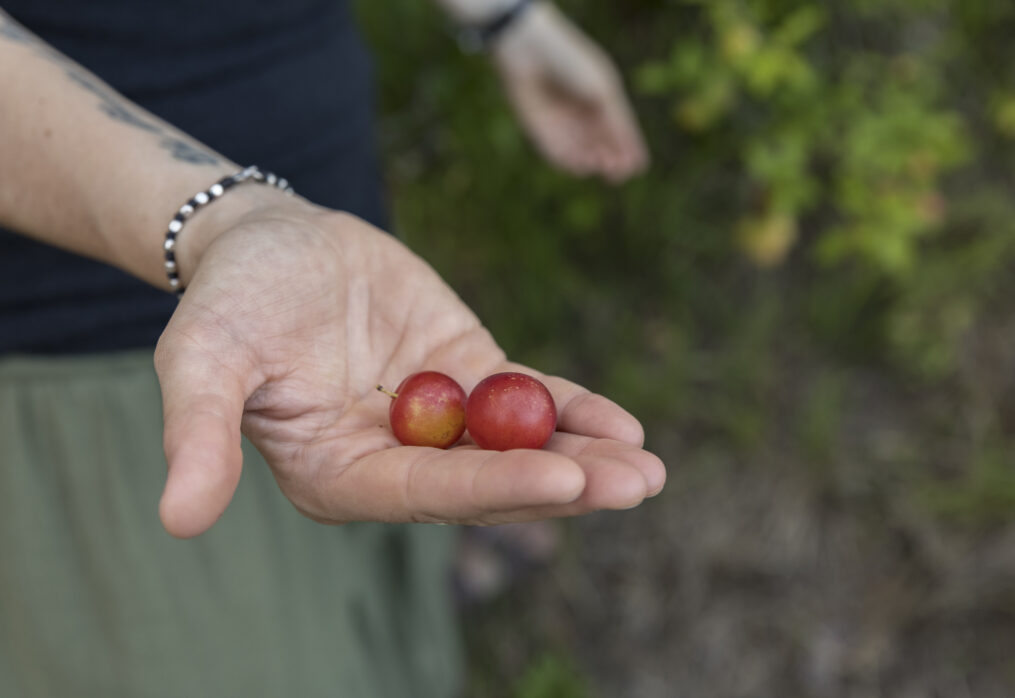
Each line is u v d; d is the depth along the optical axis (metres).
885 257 0.85
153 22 0.54
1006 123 0.98
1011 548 0.92
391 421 0.49
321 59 0.61
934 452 0.99
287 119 0.60
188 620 0.61
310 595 0.65
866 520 0.98
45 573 0.59
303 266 0.47
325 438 0.48
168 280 0.49
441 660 0.78
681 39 0.99
